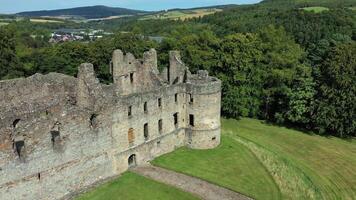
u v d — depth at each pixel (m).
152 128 53.97
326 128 72.50
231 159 55.81
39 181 40.81
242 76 77.06
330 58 72.38
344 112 68.06
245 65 76.94
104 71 93.06
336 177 54.91
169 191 46.12
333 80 68.81
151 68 61.78
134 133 51.25
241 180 49.72
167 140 57.00
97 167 47.03
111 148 48.31
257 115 82.38
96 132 45.97
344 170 57.16
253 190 47.31
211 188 47.34
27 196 39.94
